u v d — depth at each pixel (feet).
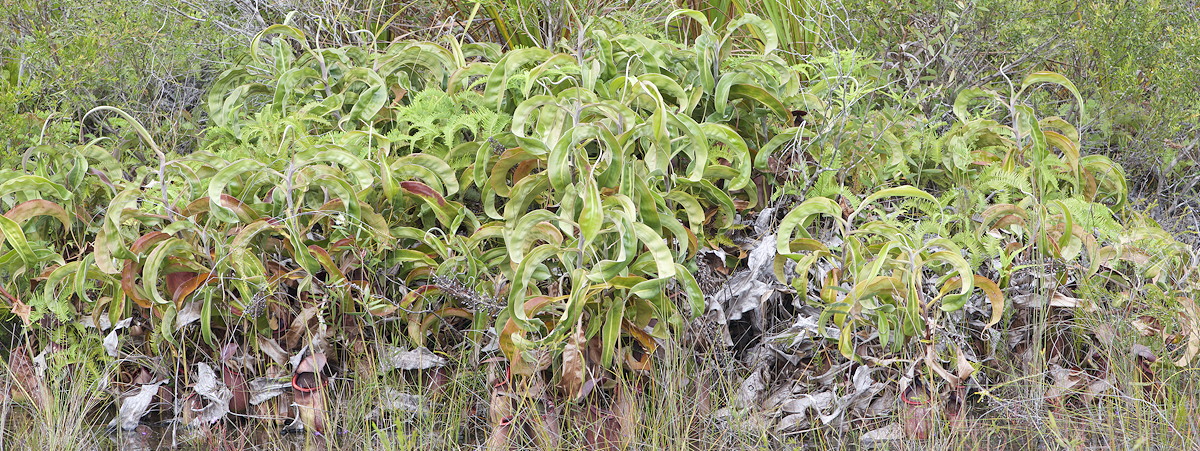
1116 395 7.44
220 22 10.69
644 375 7.59
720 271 8.34
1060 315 8.20
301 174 7.23
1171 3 9.93
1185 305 7.64
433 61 9.13
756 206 8.91
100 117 10.00
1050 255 7.91
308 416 7.37
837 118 8.46
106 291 7.80
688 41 12.03
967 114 8.97
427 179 7.69
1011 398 7.71
